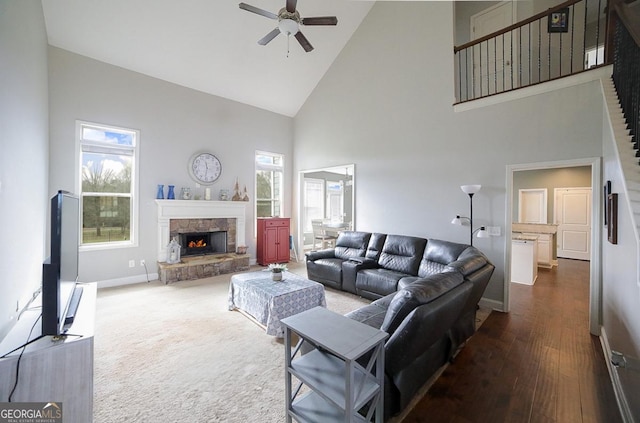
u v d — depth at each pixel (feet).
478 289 7.89
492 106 12.11
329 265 14.70
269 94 19.69
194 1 13.05
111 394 6.33
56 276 4.82
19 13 7.13
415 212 14.78
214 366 7.49
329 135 19.49
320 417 4.97
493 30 15.61
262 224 19.71
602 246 9.41
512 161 11.58
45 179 11.57
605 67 9.48
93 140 13.91
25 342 4.80
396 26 15.51
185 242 17.37
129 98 14.80
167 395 6.32
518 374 7.22
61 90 12.87
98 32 12.84
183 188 16.72
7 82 5.95
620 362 6.37
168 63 15.26
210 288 14.26
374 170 16.70
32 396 4.50
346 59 18.21
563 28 11.80
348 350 4.23
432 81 14.05
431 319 5.36
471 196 11.99
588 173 22.67
